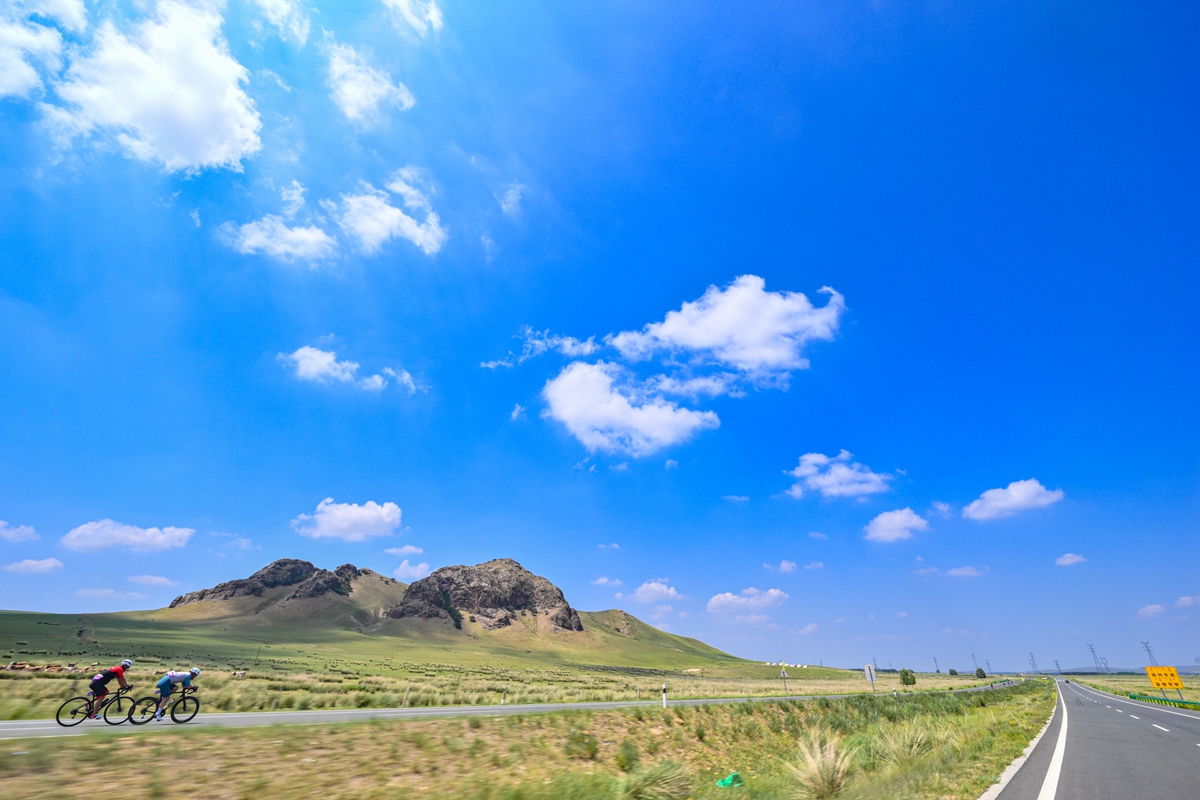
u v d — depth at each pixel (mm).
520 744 15266
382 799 9688
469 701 28641
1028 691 61250
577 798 10383
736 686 67625
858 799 8922
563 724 18078
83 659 70125
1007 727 20094
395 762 11836
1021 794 8875
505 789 10703
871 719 27922
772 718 25484
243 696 22250
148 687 23953
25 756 8641
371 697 26328
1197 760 12875
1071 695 52250
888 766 12477
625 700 33250
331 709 22094
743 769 17734
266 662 90688
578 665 181875
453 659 149125
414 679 63844
